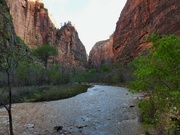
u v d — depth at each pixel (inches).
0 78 1005.8
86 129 377.7
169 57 166.7
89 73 3646.7
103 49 6747.1
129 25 3612.2
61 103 744.3
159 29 2331.4
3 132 347.6
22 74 1243.2
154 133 298.5
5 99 715.4
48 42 4574.3
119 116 492.7
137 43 3006.9
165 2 2453.2
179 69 172.4
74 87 1454.2
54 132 354.9
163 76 182.7
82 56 6702.8
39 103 749.9
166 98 196.1
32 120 451.5
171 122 211.5
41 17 4547.2
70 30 6176.2
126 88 1590.8
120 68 2947.8
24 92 953.5
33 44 4003.4
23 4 3922.2
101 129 376.5
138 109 570.9
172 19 2148.1
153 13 2728.8
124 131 354.0
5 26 289.4
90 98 896.9
